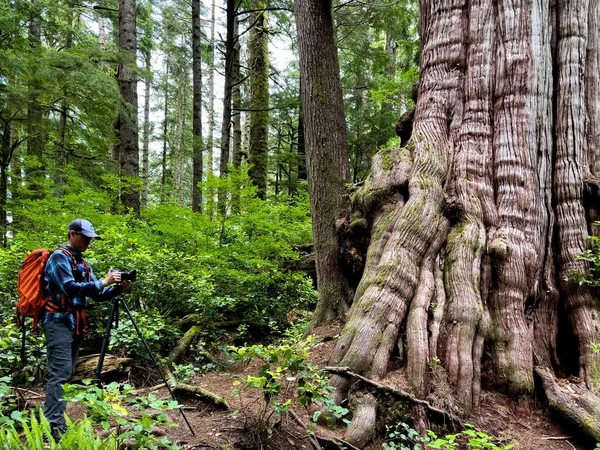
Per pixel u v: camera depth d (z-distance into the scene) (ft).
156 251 24.75
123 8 38.99
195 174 45.47
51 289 11.50
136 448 8.89
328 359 15.49
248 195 27.40
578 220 16.22
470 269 15.08
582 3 17.51
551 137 17.04
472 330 14.23
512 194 16.03
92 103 38.70
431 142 17.37
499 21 17.17
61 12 46.24
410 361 13.67
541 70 16.79
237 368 18.98
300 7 23.34
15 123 43.70
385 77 46.26
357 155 45.85
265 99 51.26
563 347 15.60
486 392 13.79
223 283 23.85
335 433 12.12
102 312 18.48
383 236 16.40
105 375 15.98
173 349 19.33
